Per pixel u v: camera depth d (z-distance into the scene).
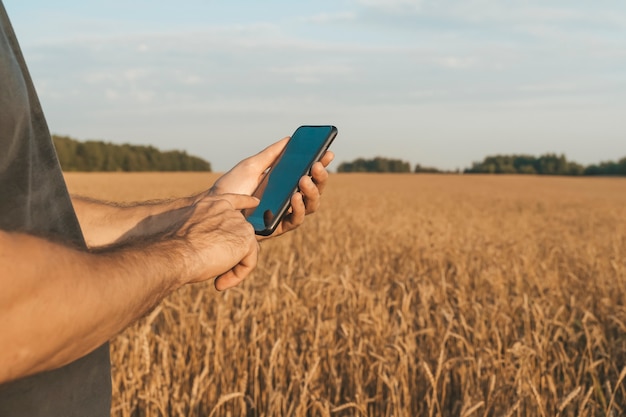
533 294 7.29
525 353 4.23
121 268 0.75
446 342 5.29
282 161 1.55
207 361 4.22
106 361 1.04
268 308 5.31
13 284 0.61
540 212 30.16
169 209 1.48
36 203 0.87
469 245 11.06
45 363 0.66
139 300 0.77
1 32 0.81
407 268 9.48
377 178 75.75
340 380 4.21
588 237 17.09
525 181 73.50
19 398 0.84
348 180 69.12
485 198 40.53
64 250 0.69
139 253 0.82
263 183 1.57
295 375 4.22
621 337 5.57
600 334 5.26
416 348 5.06
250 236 1.04
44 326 0.63
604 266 9.73
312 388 4.13
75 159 94.19
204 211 1.04
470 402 3.47
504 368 4.29
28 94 0.86
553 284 7.69
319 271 8.89
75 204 1.44
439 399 4.43
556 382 4.61
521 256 8.93
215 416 4.16
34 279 0.63
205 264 0.93
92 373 0.99
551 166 106.00
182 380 4.49
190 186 50.03
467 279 8.09
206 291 6.73
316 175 1.46
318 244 12.73
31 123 0.86
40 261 0.64
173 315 6.32
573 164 105.81
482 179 76.00
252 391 4.48
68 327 0.66
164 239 0.91
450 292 7.47
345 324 5.02
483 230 16.95
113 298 0.71
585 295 7.51
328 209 24.64
